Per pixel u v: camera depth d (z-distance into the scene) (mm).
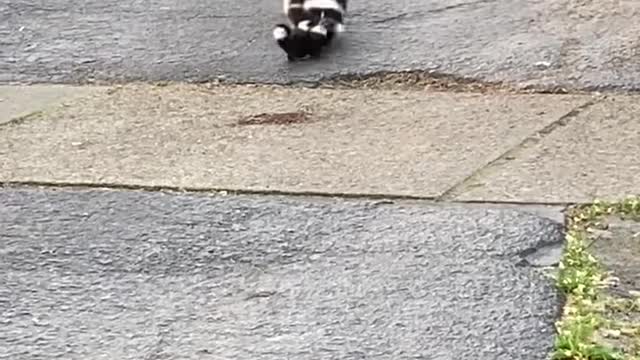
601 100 3369
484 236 2639
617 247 2576
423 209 2773
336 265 2553
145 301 2455
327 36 3699
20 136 3275
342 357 2250
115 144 3201
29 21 4176
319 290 2463
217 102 3471
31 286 2523
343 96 3475
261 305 2422
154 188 2938
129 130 3291
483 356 2236
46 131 3307
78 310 2434
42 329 2377
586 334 2264
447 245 2609
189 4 4285
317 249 2621
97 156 3131
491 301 2396
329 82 3590
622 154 3012
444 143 3115
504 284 2451
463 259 2551
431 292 2436
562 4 4043
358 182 2922
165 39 3969
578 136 3127
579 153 3025
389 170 2975
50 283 2533
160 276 2543
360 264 2553
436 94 3465
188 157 3102
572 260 2520
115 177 3002
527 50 3703
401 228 2691
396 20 3977
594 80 3500
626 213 2719
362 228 2701
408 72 3613
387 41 3811
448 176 2934
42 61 3852
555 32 3824
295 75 3631
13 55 3906
